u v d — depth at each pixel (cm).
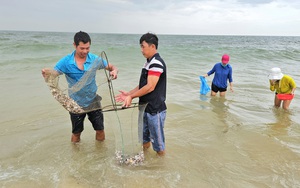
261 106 655
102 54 333
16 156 370
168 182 316
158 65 315
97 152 389
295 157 385
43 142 416
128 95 332
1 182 304
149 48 321
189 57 1700
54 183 307
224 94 735
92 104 362
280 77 618
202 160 373
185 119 539
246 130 488
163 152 369
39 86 746
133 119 397
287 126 517
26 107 570
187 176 330
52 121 502
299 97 745
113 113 365
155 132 347
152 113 339
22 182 306
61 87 348
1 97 629
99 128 402
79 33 333
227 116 568
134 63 1291
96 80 353
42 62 1177
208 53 1952
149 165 354
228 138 451
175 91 773
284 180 326
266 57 1856
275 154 394
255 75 1105
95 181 314
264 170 349
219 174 337
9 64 1096
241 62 1588
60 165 350
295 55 1988
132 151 363
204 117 555
